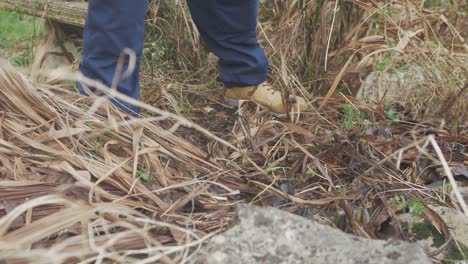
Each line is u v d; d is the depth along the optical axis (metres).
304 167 1.95
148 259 1.32
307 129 2.30
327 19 2.69
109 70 2.02
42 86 1.95
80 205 1.48
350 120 2.22
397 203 1.82
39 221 1.41
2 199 1.52
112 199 1.60
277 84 2.61
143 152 1.76
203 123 2.36
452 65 2.65
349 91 2.52
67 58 2.69
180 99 2.46
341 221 1.77
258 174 1.91
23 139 1.71
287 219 1.40
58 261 1.29
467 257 1.67
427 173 2.04
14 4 2.75
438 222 1.74
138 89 2.10
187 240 1.42
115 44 1.96
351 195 1.84
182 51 2.80
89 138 1.80
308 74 2.69
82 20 2.66
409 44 2.70
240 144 2.12
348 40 2.64
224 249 1.33
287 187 1.86
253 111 2.49
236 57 2.30
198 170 1.86
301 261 1.31
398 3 2.89
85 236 1.41
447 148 2.15
